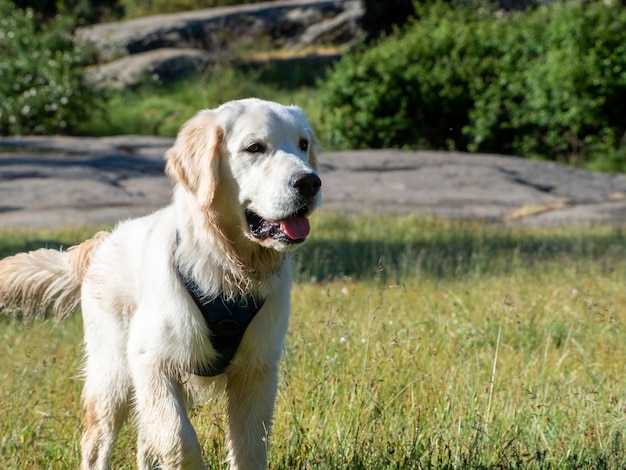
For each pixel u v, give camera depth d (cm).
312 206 508
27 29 3136
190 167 534
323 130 2789
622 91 2522
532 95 2591
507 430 572
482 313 920
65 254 646
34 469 547
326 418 579
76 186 1967
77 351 776
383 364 674
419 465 522
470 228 1617
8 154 2294
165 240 536
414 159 2342
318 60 3544
